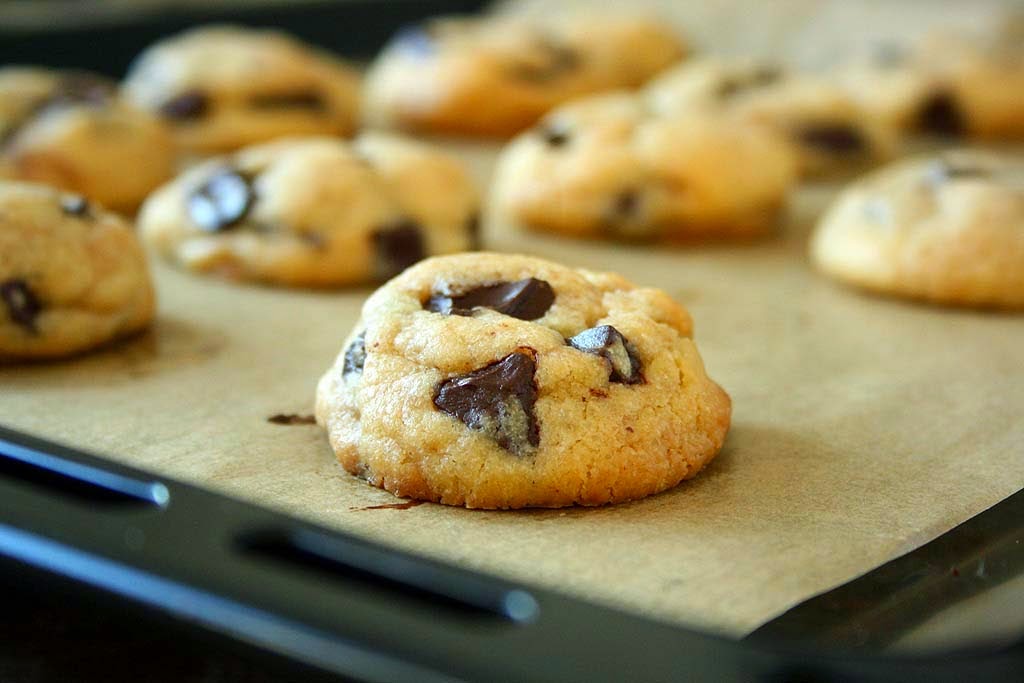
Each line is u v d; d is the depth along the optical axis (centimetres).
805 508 42
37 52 69
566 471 42
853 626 38
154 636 37
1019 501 42
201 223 54
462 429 42
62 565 37
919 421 46
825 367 49
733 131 60
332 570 37
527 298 43
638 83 73
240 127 66
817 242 56
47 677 40
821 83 67
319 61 70
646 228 58
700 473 43
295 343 50
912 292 53
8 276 47
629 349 43
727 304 53
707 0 79
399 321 43
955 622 38
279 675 36
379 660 34
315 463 43
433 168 56
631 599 39
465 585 37
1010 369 49
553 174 58
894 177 57
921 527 41
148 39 73
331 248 53
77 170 59
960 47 71
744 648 35
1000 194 54
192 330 50
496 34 72
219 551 37
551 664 34
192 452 43
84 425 45
